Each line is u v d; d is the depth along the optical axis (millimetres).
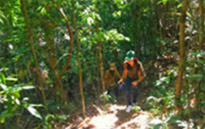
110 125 3854
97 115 4398
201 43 2260
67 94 5336
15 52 4227
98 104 5012
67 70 5035
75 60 4855
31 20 3658
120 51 6453
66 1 3658
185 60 2150
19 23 4047
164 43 5523
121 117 4141
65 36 4891
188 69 2137
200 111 2186
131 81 4391
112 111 4520
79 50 4137
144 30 6461
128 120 3932
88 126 3914
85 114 4484
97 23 4105
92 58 5504
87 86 6008
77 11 4062
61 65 5004
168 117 1942
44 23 3846
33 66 4684
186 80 2139
